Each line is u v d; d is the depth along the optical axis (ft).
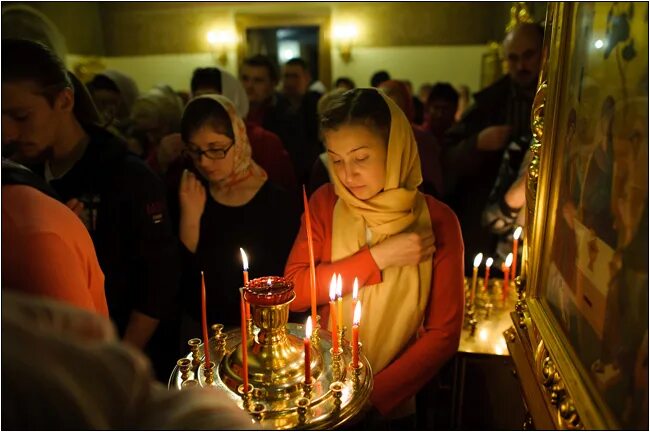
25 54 2.80
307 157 8.41
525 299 2.53
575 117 1.98
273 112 8.63
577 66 1.98
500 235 4.61
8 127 2.84
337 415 2.02
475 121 6.81
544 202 2.28
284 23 16.20
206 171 3.91
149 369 1.13
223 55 16.66
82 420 0.95
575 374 1.79
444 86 8.51
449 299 2.92
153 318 3.76
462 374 3.39
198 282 3.99
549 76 2.21
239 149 3.91
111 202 3.50
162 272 3.69
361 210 2.88
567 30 2.07
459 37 15.37
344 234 2.96
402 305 2.89
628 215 1.48
